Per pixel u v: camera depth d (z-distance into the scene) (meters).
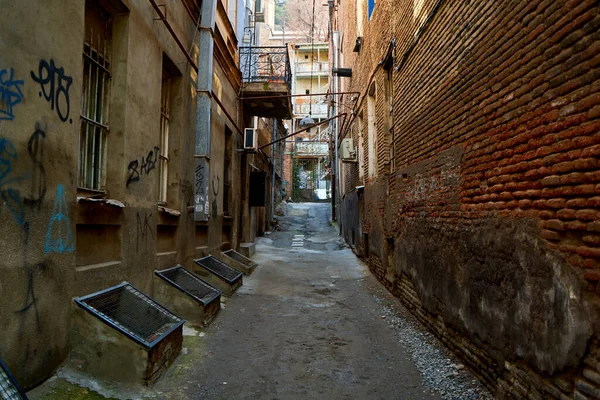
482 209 4.17
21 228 3.03
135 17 5.00
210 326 6.02
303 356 5.11
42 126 3.27
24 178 3.06
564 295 2.81
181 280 6.36
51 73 3.39
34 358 3.20
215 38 8.89
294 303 7.89
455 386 4.16
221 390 4.07
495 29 3.91
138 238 5.23
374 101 11.40
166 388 3.92
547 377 3.02
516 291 3.47
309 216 26.00
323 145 36.72
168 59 6.37
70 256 3.70
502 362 3.71
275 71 17.11
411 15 6.96
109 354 3.75
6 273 2.88
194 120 7.79
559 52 2.91
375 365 4.82
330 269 11.88
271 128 21.97
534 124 3.21
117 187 4.75
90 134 4.48
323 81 37.59
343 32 19.08
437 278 5.54
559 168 2.88
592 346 2.54
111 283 4.51
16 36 2.96
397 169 8.02
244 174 14.30
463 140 4.70
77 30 3.80
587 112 2.60
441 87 5.46
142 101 5.29
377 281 9.95
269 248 16.44
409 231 7.05
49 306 3.39
